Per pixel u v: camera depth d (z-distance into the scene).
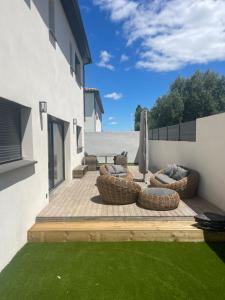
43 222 5.35
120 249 4.51
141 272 3.76
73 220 5.38
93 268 3.87
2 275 3.68
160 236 4.85
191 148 8.02
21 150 5.18
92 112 20.64
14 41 4.25
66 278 3.60
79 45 11.70
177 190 6.74
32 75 5.21
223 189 5.75
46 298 3.18
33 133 5.28
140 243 4.76
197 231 4.84
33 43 5.27
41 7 5.87
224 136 5.70
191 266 3.92
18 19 4.44
